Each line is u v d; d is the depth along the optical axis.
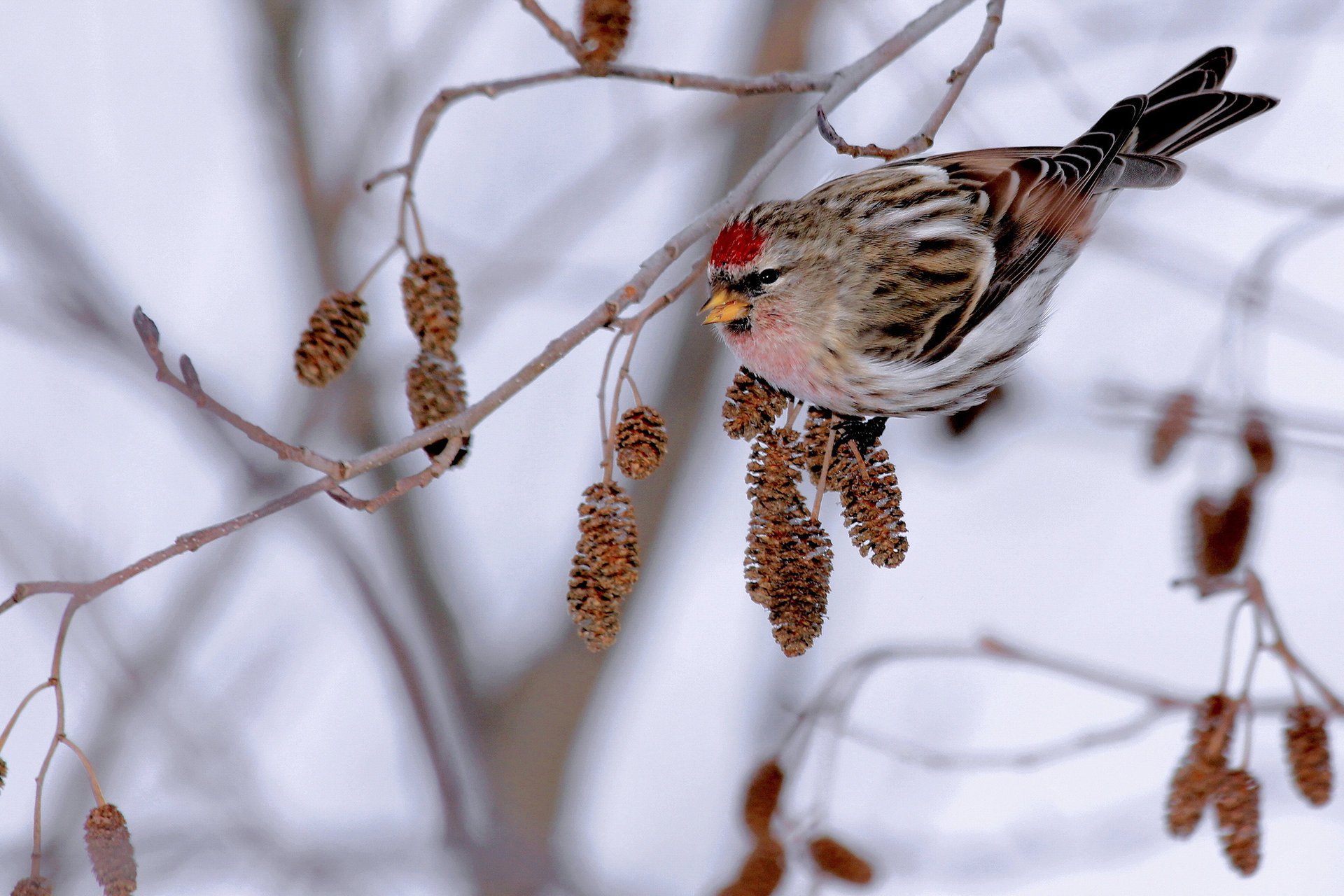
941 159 7.79
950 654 7.82
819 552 5.96
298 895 10.38
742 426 6.08
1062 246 7.67
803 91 6.39
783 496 5.99
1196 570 8.43
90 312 10.81
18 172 10.77
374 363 12.07
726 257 7.19
